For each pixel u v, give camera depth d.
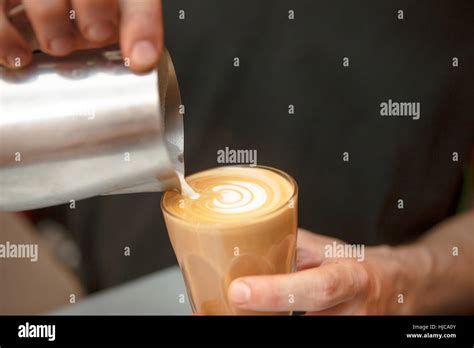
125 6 0.51
